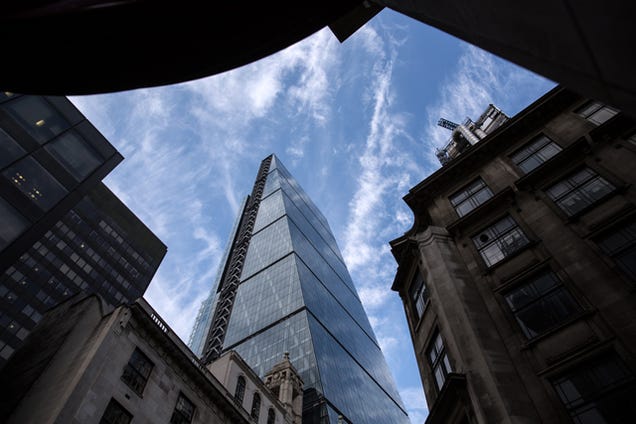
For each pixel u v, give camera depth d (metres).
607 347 12.77
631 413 11.28
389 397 149.88
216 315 163.38
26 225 39.22
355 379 130.50
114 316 28.11
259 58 6.11
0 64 5.75
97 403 23.47
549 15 2.73
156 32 5.31
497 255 19.05
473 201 23.11
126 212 114.31
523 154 23.06
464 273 19.23
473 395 13.92
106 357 25.66
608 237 15.62
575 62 2.74
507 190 20.80
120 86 6.08
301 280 145.12
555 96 23.25
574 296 14.89
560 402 12.73
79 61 5.65
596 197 17.45
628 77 2.37
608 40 2.37
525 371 14.20
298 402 58.28
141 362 28.08
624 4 2.20
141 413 25.67
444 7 3.85
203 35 5.44
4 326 71.25
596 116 20.92
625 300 13.48
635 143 17.91
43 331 31.23
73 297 33.69
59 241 89.88
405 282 24.45
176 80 6.11
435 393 18.56
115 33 5.30
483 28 3.47
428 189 25.94
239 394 39.66
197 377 31.81
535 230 18.42
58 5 5.14
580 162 19.25
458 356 15.62
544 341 14.48
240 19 5.35
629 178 16.86
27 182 41.09
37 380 25.44
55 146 46.03
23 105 44.50
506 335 15.71
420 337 21.02
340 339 141.88
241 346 132.88
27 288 78.12
